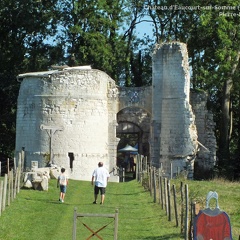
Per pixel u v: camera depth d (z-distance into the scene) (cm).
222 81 6725
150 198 4106
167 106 6162
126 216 3422
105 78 6234
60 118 5975
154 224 3203
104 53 7556
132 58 8012
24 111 6131
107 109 6288
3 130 7662
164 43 6222
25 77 6150
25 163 6066
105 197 4166
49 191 4225
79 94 6009
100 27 7788
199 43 7194
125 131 7162
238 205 3672
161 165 5784
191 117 6109
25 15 7531
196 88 7025
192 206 2597
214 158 6544
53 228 3048
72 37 7650
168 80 6169
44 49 7675
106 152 6209
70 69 6050
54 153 5953
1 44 7612
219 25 6631
